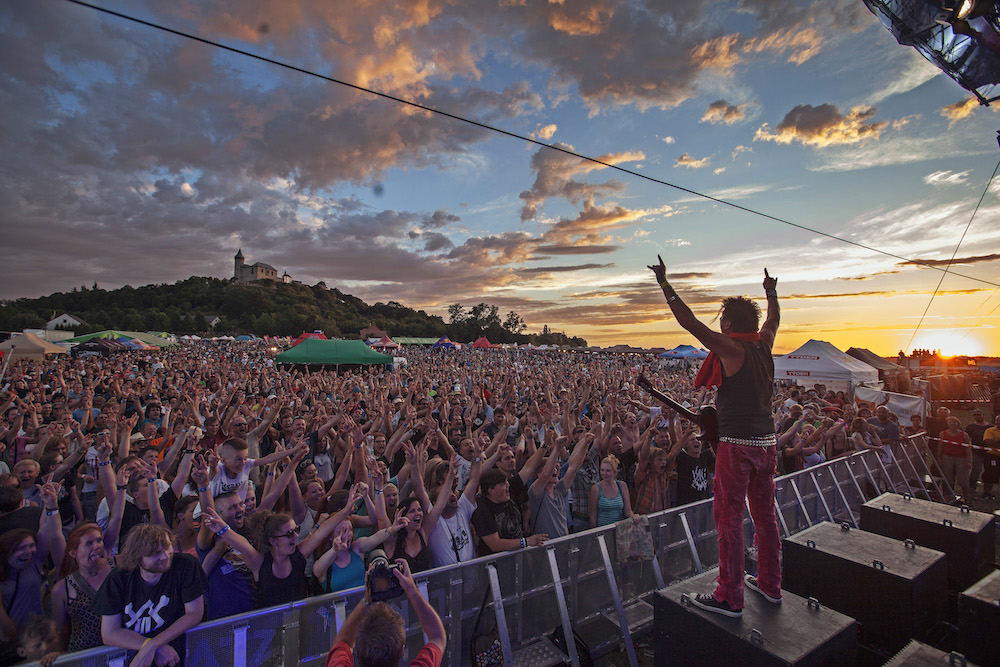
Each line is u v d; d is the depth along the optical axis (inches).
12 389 392.5
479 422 384.5
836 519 228.7
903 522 161.0
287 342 2576.3
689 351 1620.3
